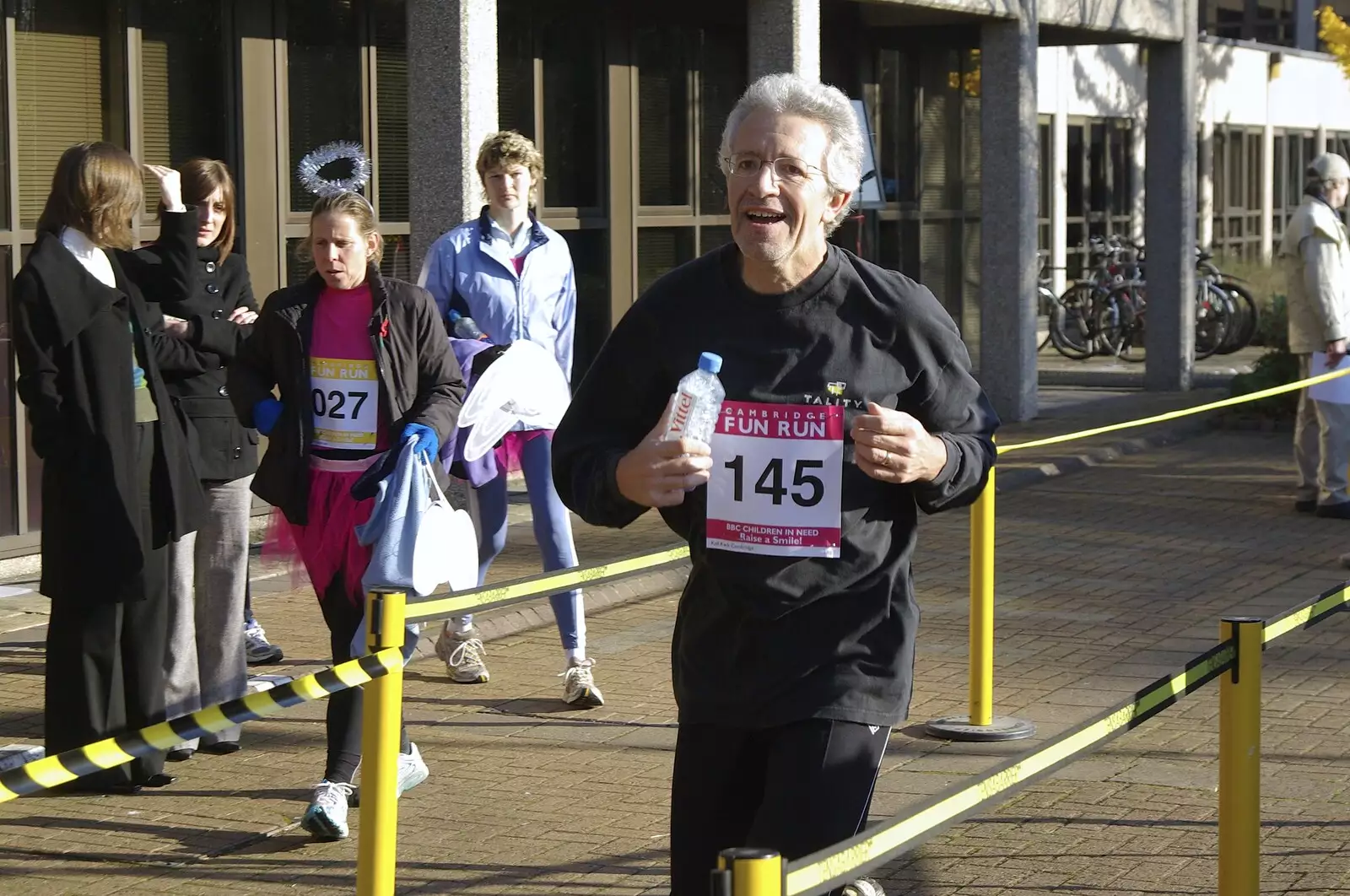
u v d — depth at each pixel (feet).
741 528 19.99
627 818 34.09
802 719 19.70
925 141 104.94
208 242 38.17
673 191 84.84
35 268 32.96
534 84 76.02
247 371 33.68
